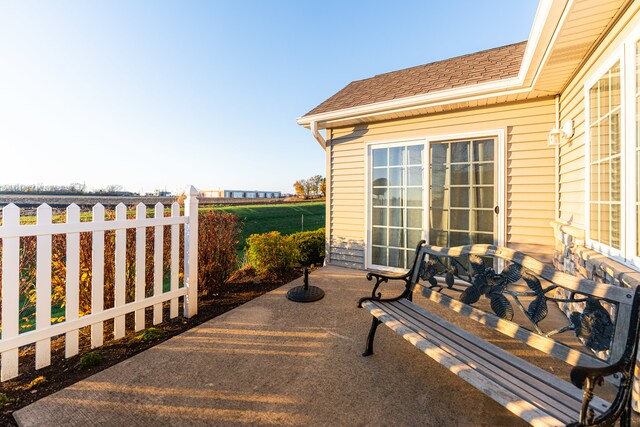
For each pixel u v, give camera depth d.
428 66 6.55
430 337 1.93
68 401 1.93
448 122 4.75
